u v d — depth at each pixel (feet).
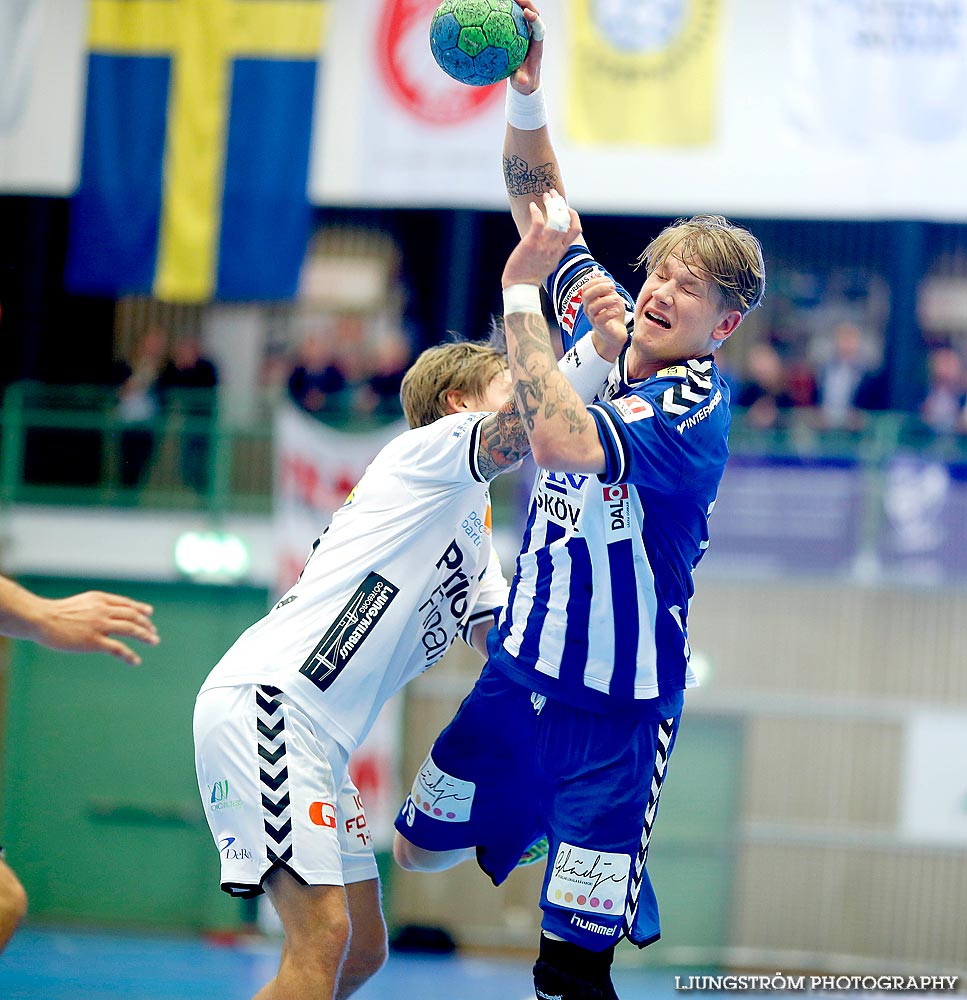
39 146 98.68
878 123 92.07
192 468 89.40
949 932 78.64
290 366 102.53
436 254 113.39
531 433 23.15
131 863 85.97
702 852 80.84
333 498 85.71
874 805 80.23
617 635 25.29
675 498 24.95
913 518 81.05
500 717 27.17
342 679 26.22
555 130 94.12
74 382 108.27
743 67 93.25
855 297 104.32
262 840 25.23
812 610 81.51
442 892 81.66
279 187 96.78
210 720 26.17
